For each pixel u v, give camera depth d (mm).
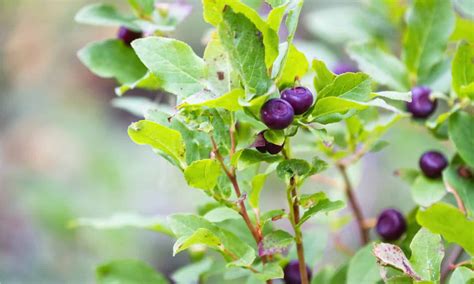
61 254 774
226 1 311
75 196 840
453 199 385
